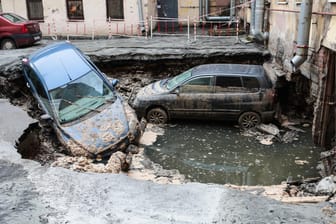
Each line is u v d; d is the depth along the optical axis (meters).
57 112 8.95
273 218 3.30
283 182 7.63
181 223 3.24
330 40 7.40
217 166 8.42
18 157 4.56
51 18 18.80
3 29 15.39
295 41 9.71
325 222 3.24
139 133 9.20
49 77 9.61
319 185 6.61
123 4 18.00
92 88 9.73
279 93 11.13
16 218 3.31
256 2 13.06
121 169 7.82
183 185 3.92
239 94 10.33
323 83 8.08
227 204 3.52
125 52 13.05
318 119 8.43
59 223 3.25
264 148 9.23
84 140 8.27
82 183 3.91
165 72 13.06
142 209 3.45
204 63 12.93
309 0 8.22
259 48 13.32
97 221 3.28
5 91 10.49
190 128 10.57
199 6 19.58
